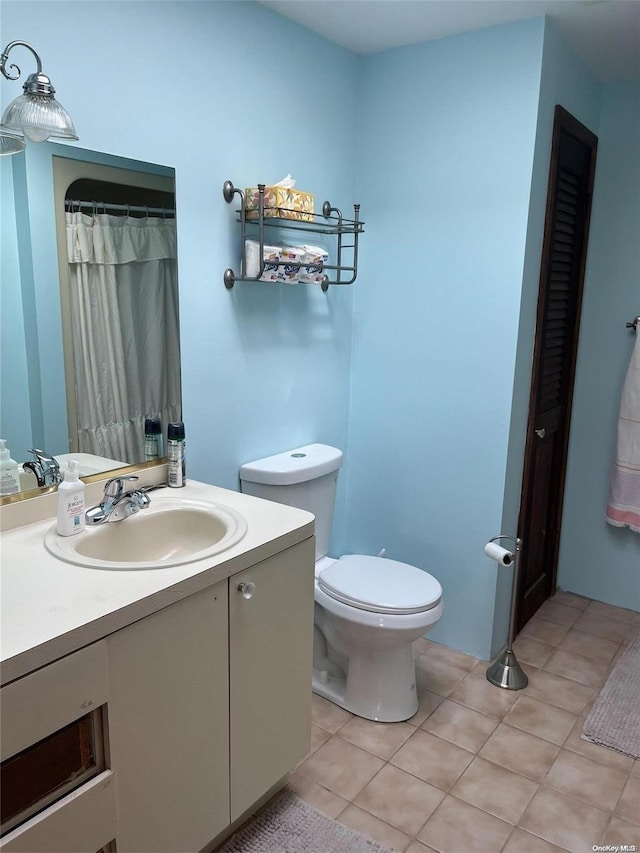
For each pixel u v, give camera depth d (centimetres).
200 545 174
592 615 295
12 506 157
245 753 160
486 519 247
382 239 258
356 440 281
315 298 248
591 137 266
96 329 171
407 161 246
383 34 228
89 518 159
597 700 230
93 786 121
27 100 131
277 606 162
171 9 177
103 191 168
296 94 223
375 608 203
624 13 205
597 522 303
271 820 175
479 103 225
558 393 284
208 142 194
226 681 150
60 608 120
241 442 224
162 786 138
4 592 125
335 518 283
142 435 187
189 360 199
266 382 231
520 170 220
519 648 266
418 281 251
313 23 219
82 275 166
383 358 266
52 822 115
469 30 223
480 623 255
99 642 118
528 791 188
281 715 171
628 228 277
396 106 246
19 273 153
